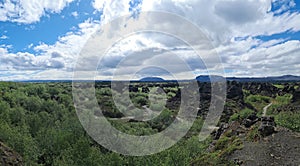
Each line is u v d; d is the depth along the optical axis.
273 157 25.59
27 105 88.06
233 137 34.31
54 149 53.81
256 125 34.25
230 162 26.78
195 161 31.59
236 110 73.88
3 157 41.81
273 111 65.38
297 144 27.47
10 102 86.88
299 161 24.23
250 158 26.42
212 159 29.41
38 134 60.12
